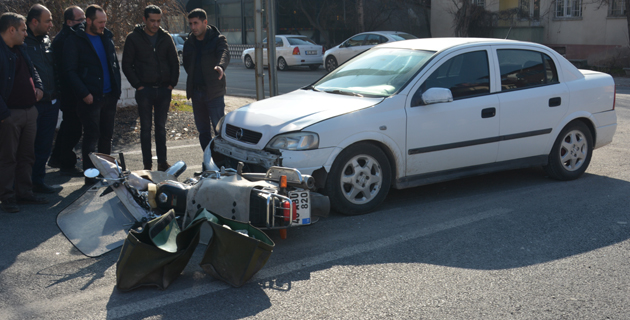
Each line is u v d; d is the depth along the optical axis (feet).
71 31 19.36
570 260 13.34
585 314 10.73
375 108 16.72
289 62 76.64
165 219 12.19
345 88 18.88
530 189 19.74
